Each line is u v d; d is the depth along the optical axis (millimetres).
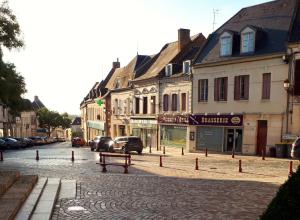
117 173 17250
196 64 32906
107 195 11523
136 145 32500
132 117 46219
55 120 107062
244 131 28906
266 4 31516
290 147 25281
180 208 9891
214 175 16812
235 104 29625
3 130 62312
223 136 30766
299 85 25391
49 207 9383
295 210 4691
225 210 9688
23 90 27969
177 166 20750
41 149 44500
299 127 25484
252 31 28625
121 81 51656
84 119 79500
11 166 20734
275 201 4914
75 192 11914
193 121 33094
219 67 30984
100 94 63219
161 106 39188
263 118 27516
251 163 22562
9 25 19594
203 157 27406
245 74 28844
